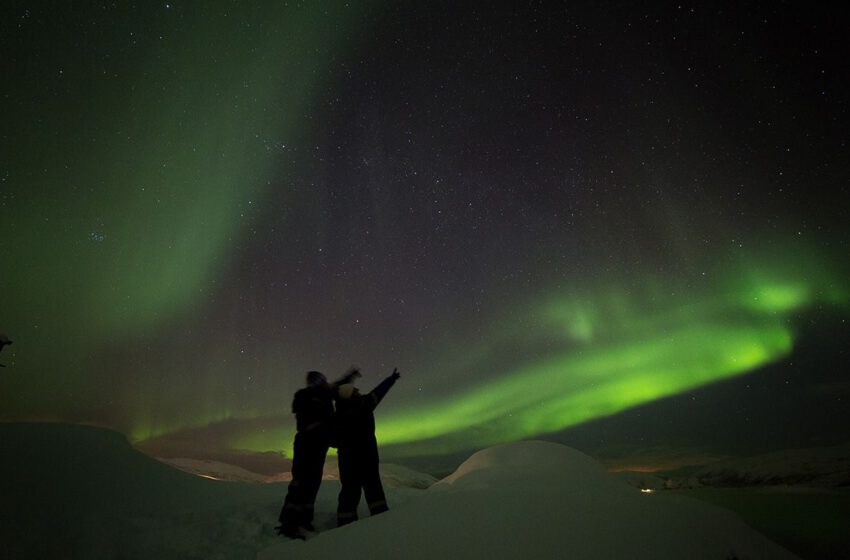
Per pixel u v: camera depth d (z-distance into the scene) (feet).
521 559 8.14
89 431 17.53
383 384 14.47
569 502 10.13
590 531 8.88
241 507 14.11
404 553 8.69
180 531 11.88
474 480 13.61
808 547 12.76
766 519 15.81
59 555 10.45
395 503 14.64
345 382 14.52
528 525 9.11
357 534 9.77
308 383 14.29
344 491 13.12
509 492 10.85
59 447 15.96
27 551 10.52
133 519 12.41
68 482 14.20
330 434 13.73
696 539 9.10
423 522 9.64
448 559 8.33
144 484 15.28
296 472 13.09
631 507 10.00
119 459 16.40
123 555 10.59
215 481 17.02
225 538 11.75
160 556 10.64
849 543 12.88
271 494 16.05
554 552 8.27
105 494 14.02
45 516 12.11
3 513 11.95
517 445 15.81
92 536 11.25
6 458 14.62
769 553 9.82
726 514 10.59
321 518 13.76
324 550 9.41
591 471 14.37
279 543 11.54
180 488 15.61
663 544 8.66
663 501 10.68
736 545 9.57
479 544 8.62
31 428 16.87
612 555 8.22
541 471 13.89
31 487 13.48
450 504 10.37
